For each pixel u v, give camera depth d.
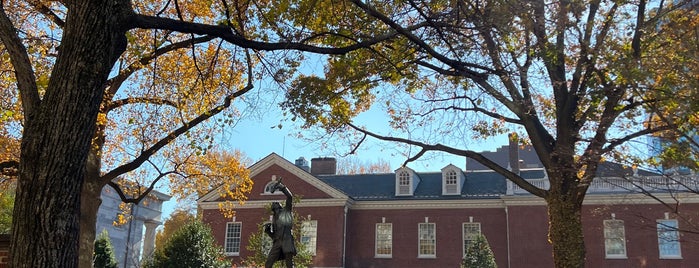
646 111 14.21
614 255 33.91
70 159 6.39
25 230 6.07
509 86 14.91
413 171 40.88
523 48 13.45
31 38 13.62
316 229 38.81
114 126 18.12
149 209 43.75
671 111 12.95
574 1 13.17
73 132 6.47
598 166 15.75
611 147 14.44
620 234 34.03
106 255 31.70
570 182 15.03
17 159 16.56
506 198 36.50
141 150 17.72
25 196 6.18
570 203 14.88
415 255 38.44
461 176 40.03
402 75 12.80
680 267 32.78
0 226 32.09
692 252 32.72
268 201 39.84
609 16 14.16
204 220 40.38
